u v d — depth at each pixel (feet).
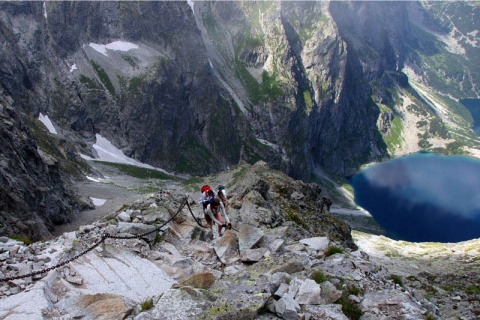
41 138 497.05
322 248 63.72
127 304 42.42
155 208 76.28
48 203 295.07
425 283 184.85
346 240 167.53
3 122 290.76
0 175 231.50
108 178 562.25
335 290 45.75
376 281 52.21
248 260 63.62
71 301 43.11
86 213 356.59
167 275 56.08
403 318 43.04
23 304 41.47
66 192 357.00
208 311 39.96
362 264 56.18
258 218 86.02
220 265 64.49
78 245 57.62
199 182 461.37
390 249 441.27
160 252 63.16
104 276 51.90
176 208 81.66
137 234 64.39
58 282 47.93
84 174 512.63
